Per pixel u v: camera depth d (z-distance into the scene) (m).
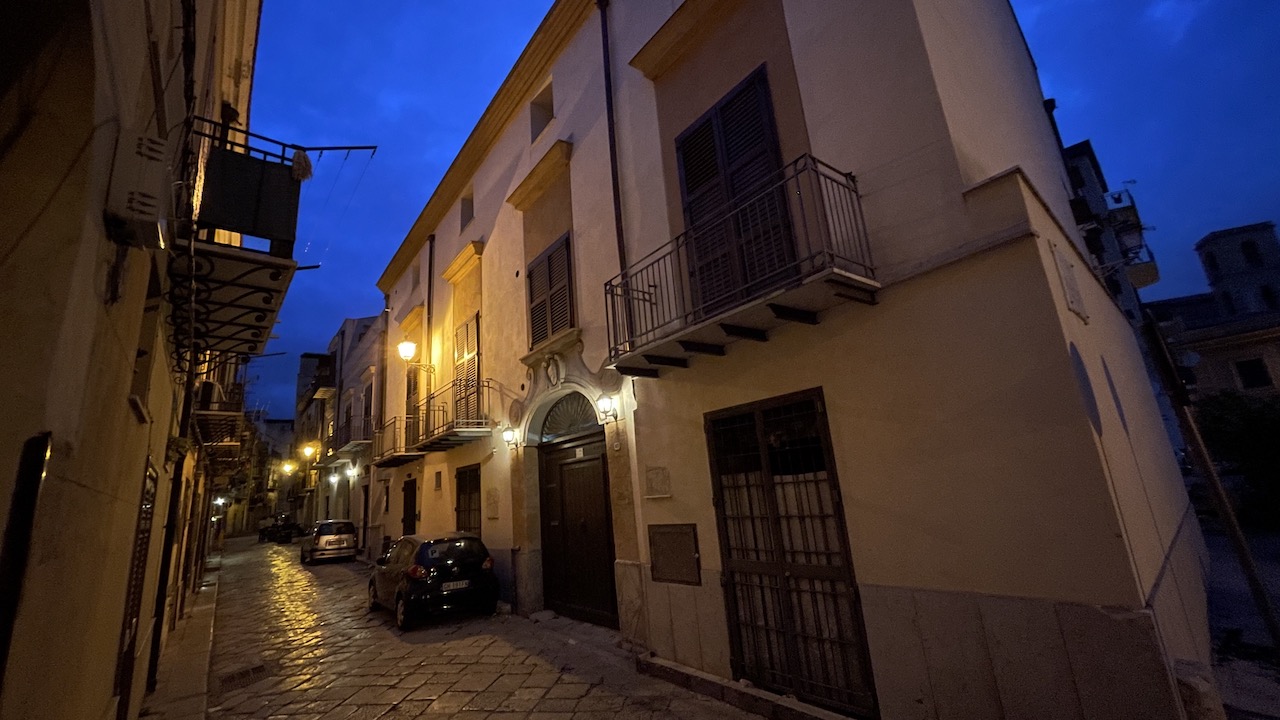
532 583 9.32
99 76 1.94
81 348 2.04
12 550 1.66
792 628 5.00
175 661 7.57
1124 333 7.64
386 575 9.81
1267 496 11.85
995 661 3.72
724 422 5.84
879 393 4.53
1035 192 4.25
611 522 8.12
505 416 10.54
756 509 5.45
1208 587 7.27
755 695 5.00
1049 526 3.60
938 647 4.00
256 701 6.10
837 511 4.71
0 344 1.74
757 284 5.57
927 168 4.44
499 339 11.03
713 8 6.48
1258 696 4.03
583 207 8.70
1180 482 8.38
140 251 3.34
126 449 3.49
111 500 3.09
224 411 11.37
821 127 5.25
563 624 8.41
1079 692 3.37
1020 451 3.76
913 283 4.41
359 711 5.59
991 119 5.45
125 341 3.11
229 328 6.05
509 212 11.07
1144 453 5.29
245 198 4.63
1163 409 23.62
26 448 1.71
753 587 5.39
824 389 4.90
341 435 24.12
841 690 4.58
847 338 4.77
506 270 11.00
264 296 5.31
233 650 8.42
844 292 4.45
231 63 8.46
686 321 6.35
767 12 5.96
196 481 13.85
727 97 6.24
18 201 1.86
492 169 12.05
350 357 25.14
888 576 4.35
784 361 5.26
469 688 6.00
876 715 4.33
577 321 8.58
